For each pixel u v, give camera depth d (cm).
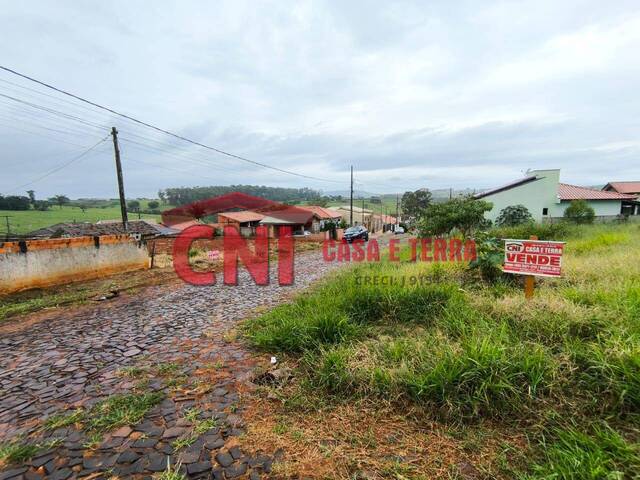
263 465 202
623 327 296
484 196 2359
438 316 417
